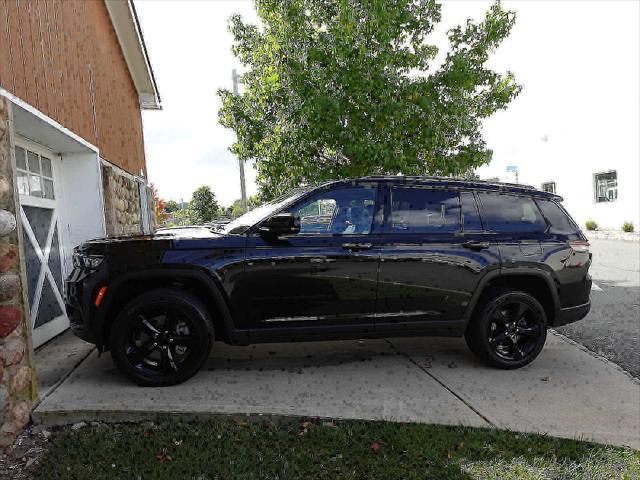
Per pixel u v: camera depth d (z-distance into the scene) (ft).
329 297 14.60
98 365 15.42
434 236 15.38
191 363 13.75
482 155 30.07
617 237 60.08
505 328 15.83
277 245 14.34
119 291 13.79
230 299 14.05
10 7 14.69
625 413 12.89
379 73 26.23
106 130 26.76
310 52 26.81
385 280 14.89
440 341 18.95
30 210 18.52
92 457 10.47
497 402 13.35
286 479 9.86
